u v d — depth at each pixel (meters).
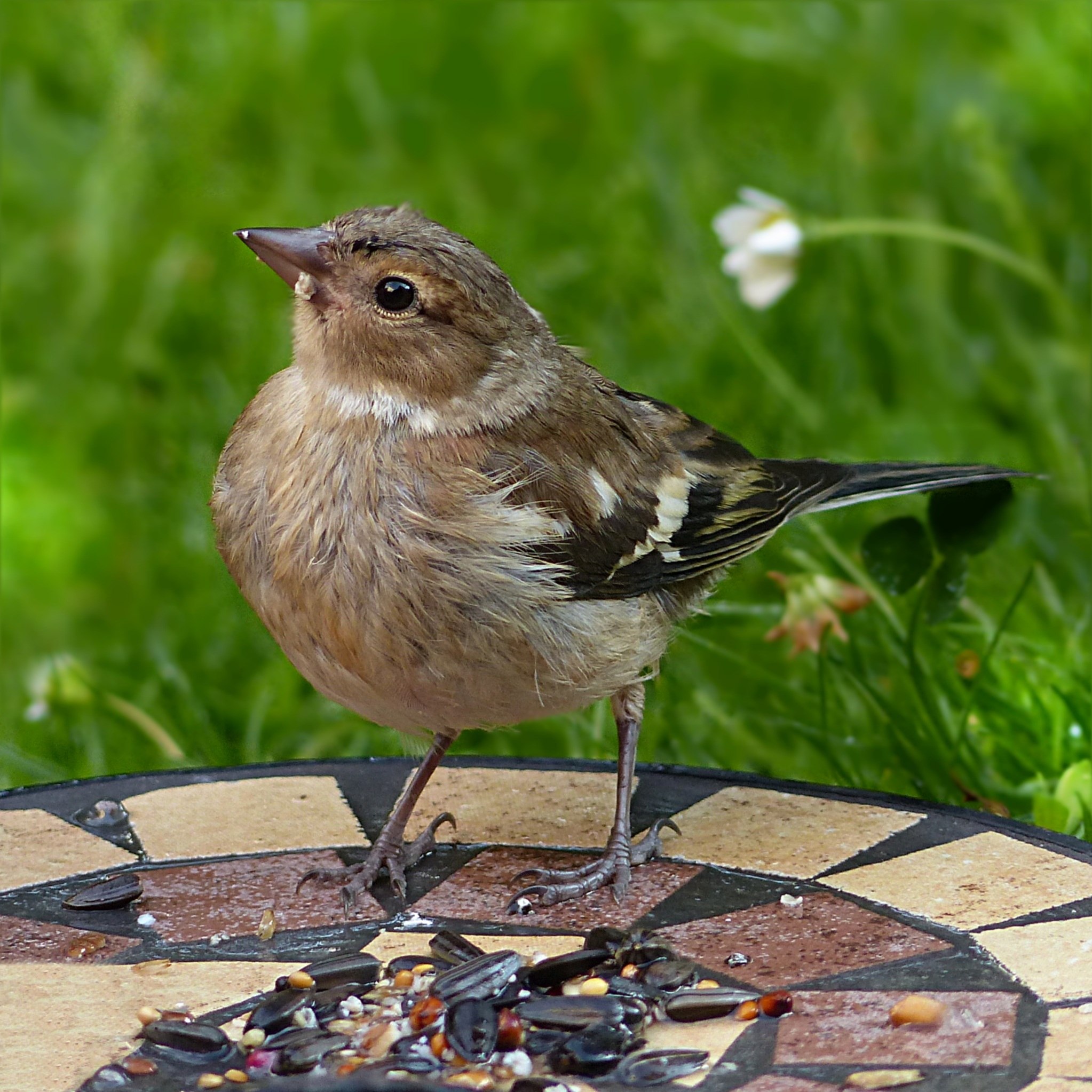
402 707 7.32
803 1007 5.91
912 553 9.84
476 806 8.21
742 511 8.57
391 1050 5.73
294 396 7.39
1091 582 11.47
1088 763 9.04
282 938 6.76
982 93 15.91
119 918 6.91
